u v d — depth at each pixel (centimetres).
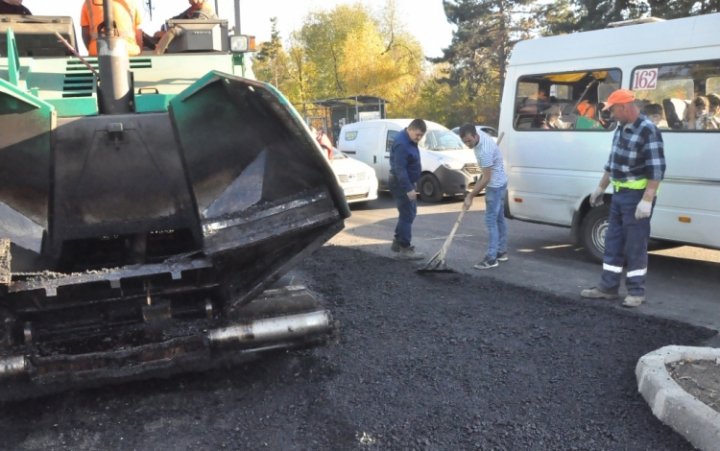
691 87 610
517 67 775
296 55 5412
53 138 367
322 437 333
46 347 366
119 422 354
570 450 317
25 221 362
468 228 968
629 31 662
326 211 370
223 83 347
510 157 788
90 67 427
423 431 336
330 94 5238
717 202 594
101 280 334
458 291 592
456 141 1388
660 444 321
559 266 705
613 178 552
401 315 521
